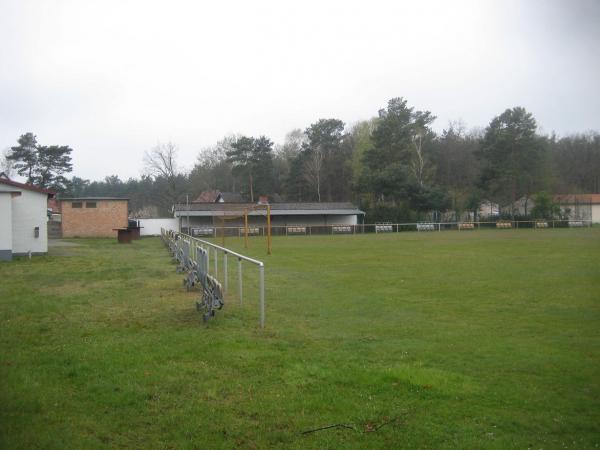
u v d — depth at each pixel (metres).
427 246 30.98
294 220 63.97
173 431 4.59
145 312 10.16
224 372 6.27
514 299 11.77
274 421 4.82
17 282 14.77
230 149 85.75
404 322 9.41
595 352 7.27
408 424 4.78
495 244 31.50
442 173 77.75
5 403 5.18
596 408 5.19
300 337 8.15
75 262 21.44
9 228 21.97
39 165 65.81
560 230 53.59
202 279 10.61
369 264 20.31
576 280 14.66
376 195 69.12
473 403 5.31
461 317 9.86
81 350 7.21
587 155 75.00
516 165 62.44
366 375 6.11
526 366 6.59
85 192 121.12
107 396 5.41
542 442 4.45
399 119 70.94
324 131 82.00
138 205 101.44
